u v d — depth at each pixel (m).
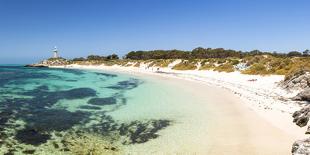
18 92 35.12
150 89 37.38
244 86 36.75
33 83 46.78
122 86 41.66
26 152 14.66
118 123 20.12
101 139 16.77
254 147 14.54
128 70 88.44
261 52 100.06
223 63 64.94
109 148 15.27
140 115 22.27
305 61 44.94
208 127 18.44
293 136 15.78
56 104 26.92
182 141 16.03
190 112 22.78
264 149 14.21
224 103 25.64
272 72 44.56
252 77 44.69
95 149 15.12
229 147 14.77
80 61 145.25
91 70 95.81
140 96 31.33
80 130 18.52
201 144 15.43
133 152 14.62
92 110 24.25
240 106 23.88
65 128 18.92
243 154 13.78
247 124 18.48
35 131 18.20
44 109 24.66
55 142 16.22
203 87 37.88
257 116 20.30
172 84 42.88
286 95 28.81
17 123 19.95
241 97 28.28
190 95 31.17
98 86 41.91
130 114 22.61
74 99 29.67
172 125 19.33
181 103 26.52
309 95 24.77
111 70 93.00
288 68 43.81
